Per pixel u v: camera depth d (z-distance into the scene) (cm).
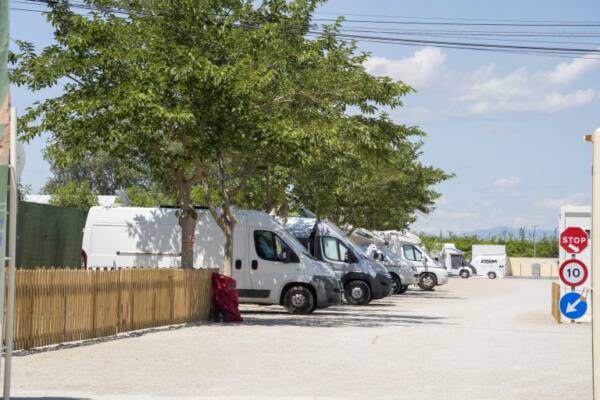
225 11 2780
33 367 1445
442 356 1702
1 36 897
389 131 3020
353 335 2102
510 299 4394
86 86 2380
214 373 1413
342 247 3609
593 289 883
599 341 880
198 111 2330
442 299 4316
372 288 3556
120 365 1491
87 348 1728
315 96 2792
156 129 2308
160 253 3023
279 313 2978
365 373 1438
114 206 3091
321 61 2880
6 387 983
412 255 5484
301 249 2959
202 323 2423
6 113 910
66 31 2494
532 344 1966
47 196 5903
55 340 1759
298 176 3916
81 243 2720
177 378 1351
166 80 2280
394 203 4928
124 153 2597
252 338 1984
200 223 3003
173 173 2609
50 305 1734
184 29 2458
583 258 2642
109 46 2386
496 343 1975
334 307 3422
